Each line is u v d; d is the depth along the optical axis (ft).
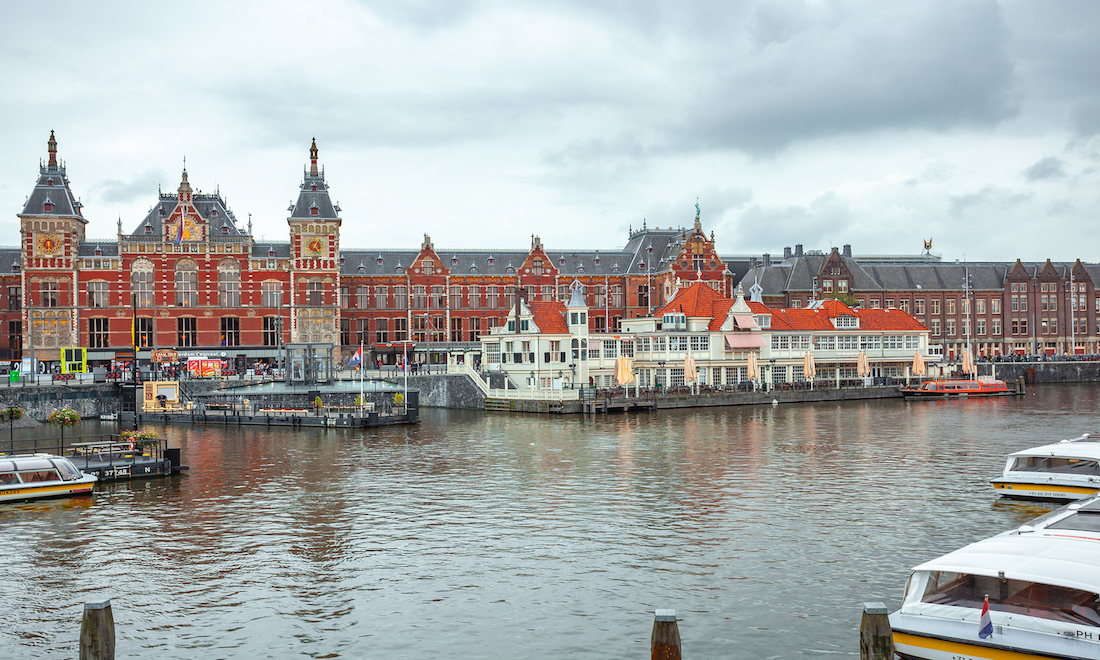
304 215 419.95
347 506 153.17
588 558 119.96
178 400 307.99
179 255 409.49
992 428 260.21
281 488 169.48
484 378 356.59
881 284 558.97
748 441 232.73
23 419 278.87
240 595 106.11
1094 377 501.97
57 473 160.45
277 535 133.18
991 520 139.23
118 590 107.86
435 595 105.81
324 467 194.08
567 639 92.43
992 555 84.53
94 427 277.23
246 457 209.67
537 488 168.45
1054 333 572.92
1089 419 285.84
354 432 262.88
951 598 81.00
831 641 91.20
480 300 481.05
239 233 437.58
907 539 128.16
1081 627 73.36
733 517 142.72
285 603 103.40
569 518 143.23
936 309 562.66
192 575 113.70
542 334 351.25
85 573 114.52
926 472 182.39
